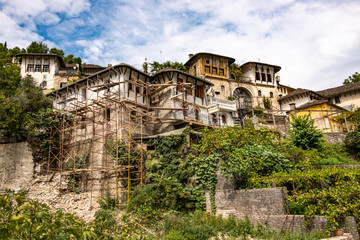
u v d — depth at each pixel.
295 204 13.73
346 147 24.41
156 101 28.66
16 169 22.95
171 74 28.17
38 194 19.95
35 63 44.81
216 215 15.84
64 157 25.25
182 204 17.09
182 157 21.77
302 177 14.15
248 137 19.64
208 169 17.31
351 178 13.60
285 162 18.48
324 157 22.30
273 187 14.25
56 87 43.72
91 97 27.81
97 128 25.61
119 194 20.31
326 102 36.06
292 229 12.66
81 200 20.39
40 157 23.64
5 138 25.02
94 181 22.33
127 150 22.25
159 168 21.09
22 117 25.69
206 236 13.09
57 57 46.47
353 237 11.49
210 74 42.53
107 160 22.98
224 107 32.50
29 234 5.14
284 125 34.22
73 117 26.95
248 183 16.42
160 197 17.50
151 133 27.36
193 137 23.78
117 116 24.38
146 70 36.06
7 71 33.56
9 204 5.20
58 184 21.53
